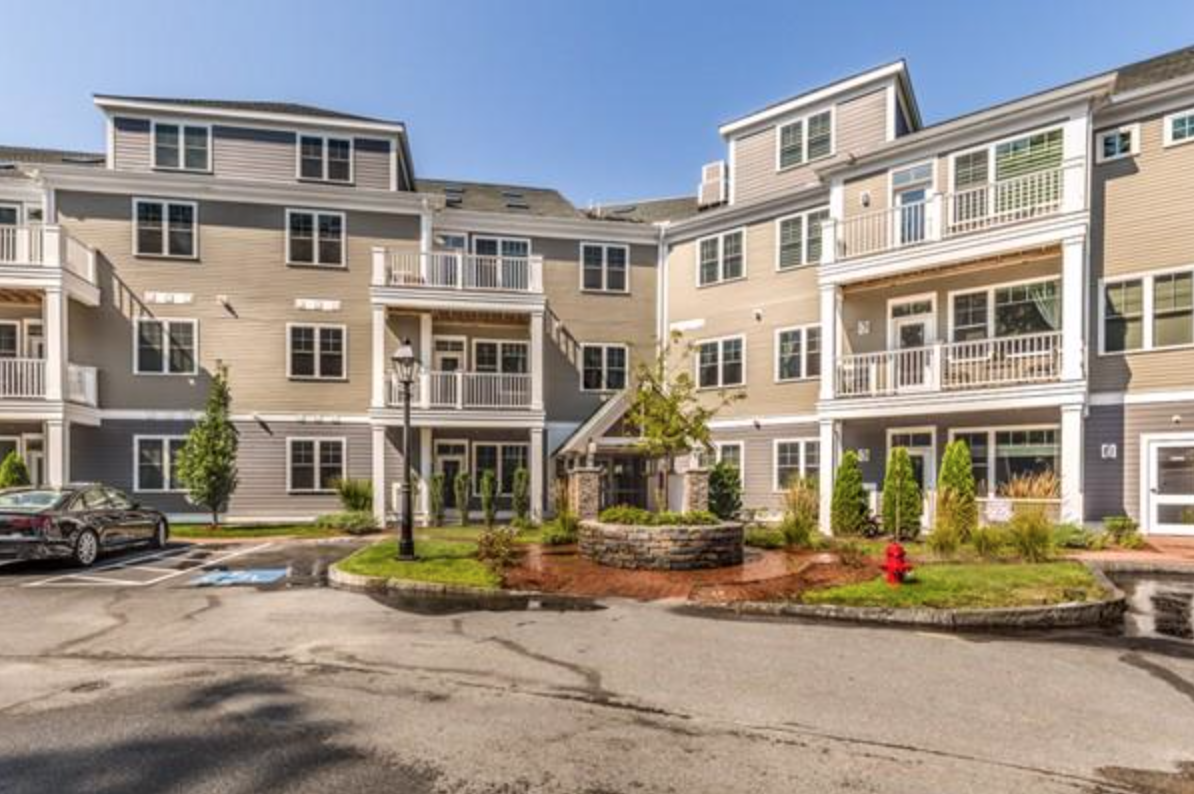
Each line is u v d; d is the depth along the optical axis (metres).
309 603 9.30
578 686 5.92
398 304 19.92
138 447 19.69
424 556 12.44
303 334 20.75
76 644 7.28
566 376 23.23
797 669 6.36
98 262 19.58
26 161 21.95
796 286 20.83
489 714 5.26
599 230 23.66
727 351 22.36
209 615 8.60
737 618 8.38
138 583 10.78
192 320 20.09
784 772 4.30
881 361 18.12
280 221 20.70
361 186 21.64
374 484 19.23
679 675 6.20
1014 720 5.13
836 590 9.14
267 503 20.25
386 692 5.77
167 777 4.19
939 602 8.44
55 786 4.08
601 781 4.16
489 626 8.02
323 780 4.16
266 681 6.04
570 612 8.73
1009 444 16.81
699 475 15.91
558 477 22.09
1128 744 4.71
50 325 17.48
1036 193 15.77
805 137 21.41
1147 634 7.60
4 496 12.56
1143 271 14.93
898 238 17.48
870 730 4.96
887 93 19.88
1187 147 14.60
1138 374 14.88
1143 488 14.70
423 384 19.95
